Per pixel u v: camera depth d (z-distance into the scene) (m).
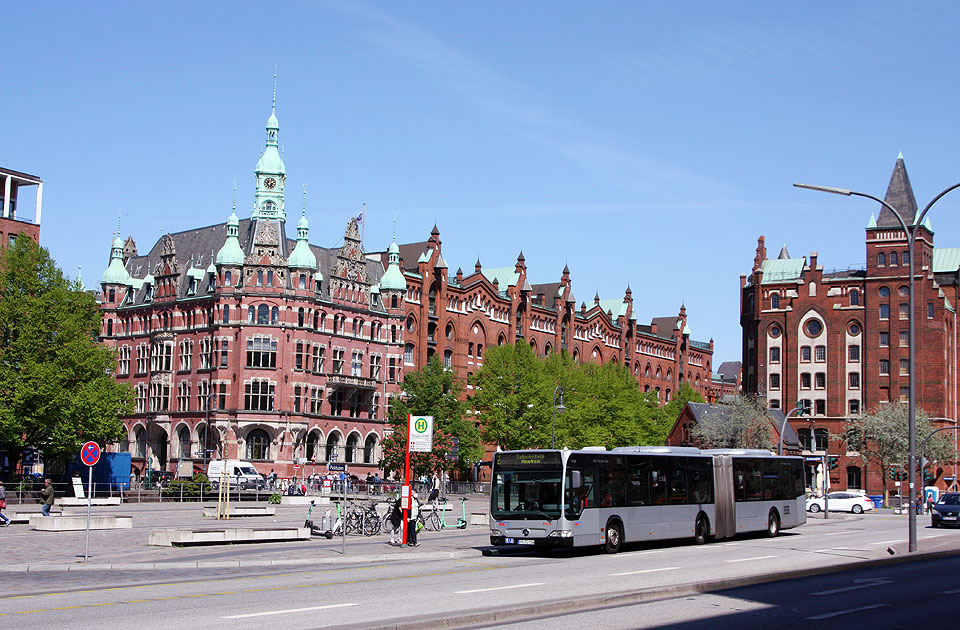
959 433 128.62
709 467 44.69
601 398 112.06
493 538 36.75
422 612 19.89
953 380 128.88
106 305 114.69
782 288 132.88
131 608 20.41
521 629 18.02
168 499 69.19
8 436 65.81
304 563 31.69
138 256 123.31
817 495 94.12
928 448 110.50
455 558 35.19
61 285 71.25
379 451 110.69
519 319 131.25
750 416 113.94
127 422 110.00
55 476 76.75
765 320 133.50
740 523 46.47
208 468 94.19
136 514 55.06
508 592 23.52
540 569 30.33
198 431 102.88
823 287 130.25
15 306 68.00
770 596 23.81
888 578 28.75
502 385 103.25
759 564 32.44
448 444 98.81
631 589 24.28
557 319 138.12
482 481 120.62
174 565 29.95
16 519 47.56
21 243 70.81
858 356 127.56
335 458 105.88
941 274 133.88
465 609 19.52
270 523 50.09
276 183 106.44
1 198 84.31
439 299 118.12
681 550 39.78
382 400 111.38
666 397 164.50
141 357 111.06
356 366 109.00
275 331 100.62
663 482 41.44
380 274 118.56
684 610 20.98
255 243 101.81
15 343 67.50
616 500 38.38
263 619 18.77
